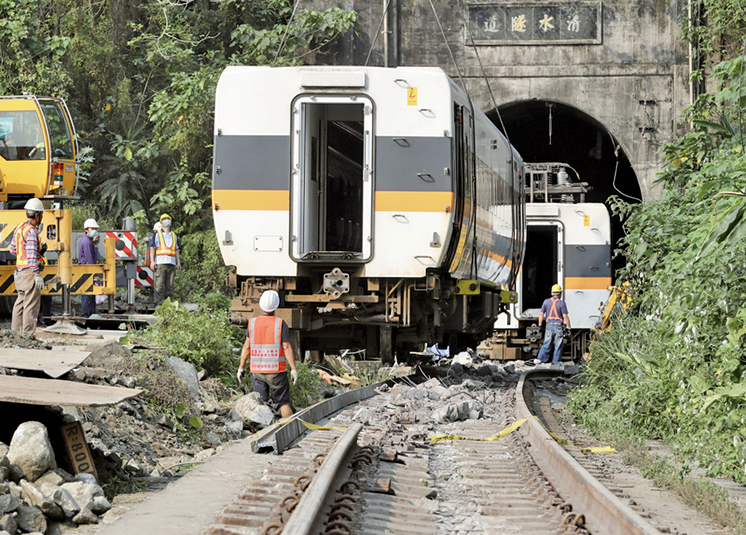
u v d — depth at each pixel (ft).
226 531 48.78
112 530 50.01
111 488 63.93
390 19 284.20
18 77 259.19
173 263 205.98
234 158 114.62
